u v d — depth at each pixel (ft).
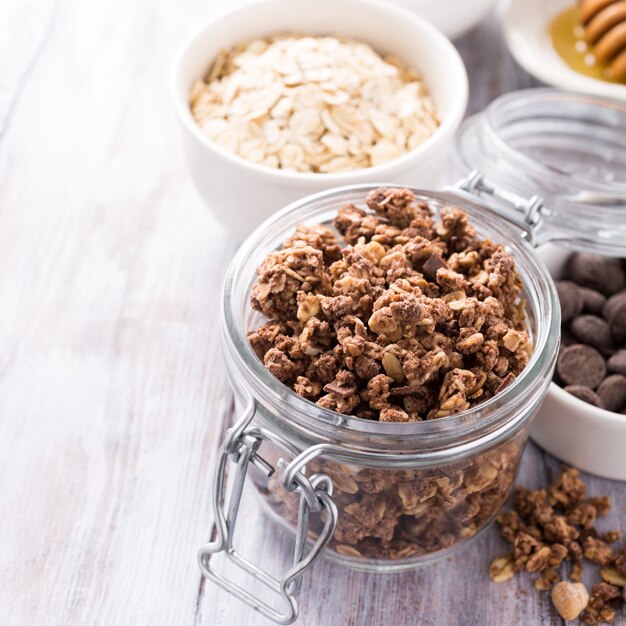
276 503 1.58
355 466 1.46
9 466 1.69
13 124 2.05
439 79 1.87
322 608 1.60
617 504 1.68
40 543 1.64
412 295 1.47
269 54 1.85
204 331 1.82
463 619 1.59
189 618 1.59
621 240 1.76
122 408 1.75
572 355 1.69
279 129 1.78
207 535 1.65
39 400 1.75
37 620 1.58
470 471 1.51
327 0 1.89
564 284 1.75
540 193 1.80
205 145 1.72
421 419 1.48
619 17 2.01
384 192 1.59
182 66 1.82
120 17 2.22
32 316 1.83
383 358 1.47
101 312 1.84
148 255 1.90
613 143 1.96
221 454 1.48
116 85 2.12
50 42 2.17
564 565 1.63
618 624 1.59
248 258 1.55
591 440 1.65
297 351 1.50
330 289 1.52
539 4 2.12
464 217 1.57
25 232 1.92
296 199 1.73
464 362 1.50
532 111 1.94
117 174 1.99
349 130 1.79
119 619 1.59
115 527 1.65
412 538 1.55
